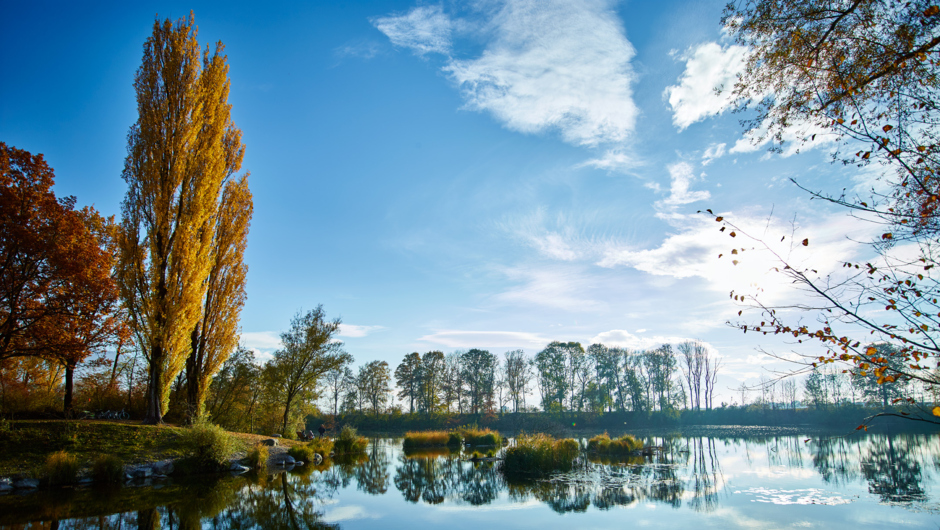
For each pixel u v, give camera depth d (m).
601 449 26.84
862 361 5.27
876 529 10.66
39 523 10.58
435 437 34.81
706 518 11.70
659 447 28.80
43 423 17.53
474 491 15.72
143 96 22.23
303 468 20.94
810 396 59.47
